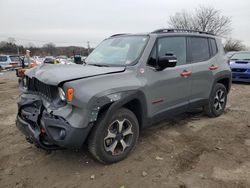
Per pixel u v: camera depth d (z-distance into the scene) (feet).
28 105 12.99
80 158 13.50
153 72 14.29
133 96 12.94
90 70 12.79
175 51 16.15
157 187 11.12
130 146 13.38
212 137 16.26
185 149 14.51
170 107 15.62
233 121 19.38
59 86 11.46
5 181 11.80
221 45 20.45
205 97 18.53
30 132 12.33
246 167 12.64
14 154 14.15
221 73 19.53
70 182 11.59
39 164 13.08
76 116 11.24
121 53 15.07
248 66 38.42
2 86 41.24
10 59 84.28
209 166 12.73
